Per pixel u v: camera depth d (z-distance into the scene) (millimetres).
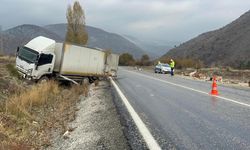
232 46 119812
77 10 51812
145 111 9812
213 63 116375
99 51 25453
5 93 14352
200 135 6781
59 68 21984
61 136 7766
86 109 11188
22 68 20875
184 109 10180
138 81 24312
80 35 52250
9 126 8344
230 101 12359
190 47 150125
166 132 7055
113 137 6863
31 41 22156
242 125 7766
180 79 29328
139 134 6926
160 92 15805
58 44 22031
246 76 44750
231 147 5918
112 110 10203
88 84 23719
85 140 6918
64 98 15648
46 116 10734
